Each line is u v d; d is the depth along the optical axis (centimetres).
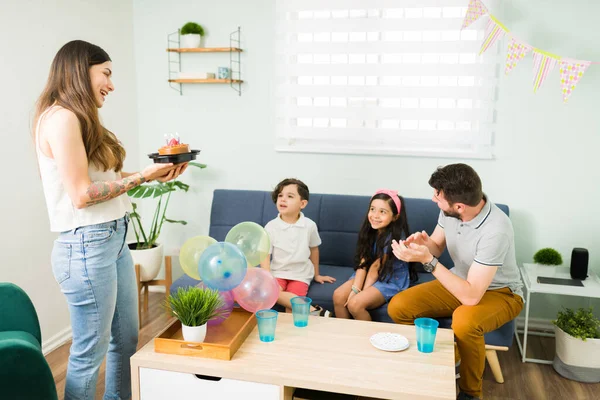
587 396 228
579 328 240
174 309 179
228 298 193
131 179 171
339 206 297
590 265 290
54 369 247
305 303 193
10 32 239
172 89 333
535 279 261
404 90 298
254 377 159
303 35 313
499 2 279
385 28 294
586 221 288
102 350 180
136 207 323
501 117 290
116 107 319
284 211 266
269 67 316
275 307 256
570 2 272
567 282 256
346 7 297
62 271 170
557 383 239
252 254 212
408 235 252
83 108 165
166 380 167
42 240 264
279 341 181
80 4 282
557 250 294
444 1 286
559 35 276
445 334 190
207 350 168
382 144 314
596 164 282
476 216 215
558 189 289
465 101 299
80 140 163
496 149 294
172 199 343
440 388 152
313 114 313
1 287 184
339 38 307
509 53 270
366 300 240
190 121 334
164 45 329
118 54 318
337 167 316
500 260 207
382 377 157
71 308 174
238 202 311
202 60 326
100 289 172
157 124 339
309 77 315
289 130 318
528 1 276
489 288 224
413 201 289
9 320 183
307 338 184
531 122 287
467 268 227
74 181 160
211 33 322
